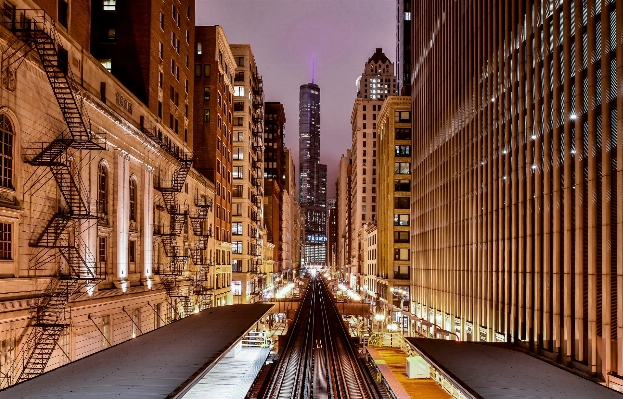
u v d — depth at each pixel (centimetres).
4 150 2345
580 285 2858
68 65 2842
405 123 9350
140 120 4184
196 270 5825
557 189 3148
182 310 5056
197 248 5634
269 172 17300
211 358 2055
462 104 5288
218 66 7438
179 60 5506
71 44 2980
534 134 3516
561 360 3067
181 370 1828
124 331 3603
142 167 4144
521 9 3778
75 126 2752
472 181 4894
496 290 4175
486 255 4431
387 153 9619
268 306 4494
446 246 5706
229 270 8219
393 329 6581
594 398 1709
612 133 2622
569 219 3005
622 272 2466
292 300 9350
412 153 7862
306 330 7800
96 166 3188
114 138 3491
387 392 3566
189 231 5619
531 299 3503
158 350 2248
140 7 4538
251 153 10281
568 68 3062
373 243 11800
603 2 2688
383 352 5050
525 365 2323
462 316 5047
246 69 9738
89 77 3225
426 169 6862
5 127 2350
